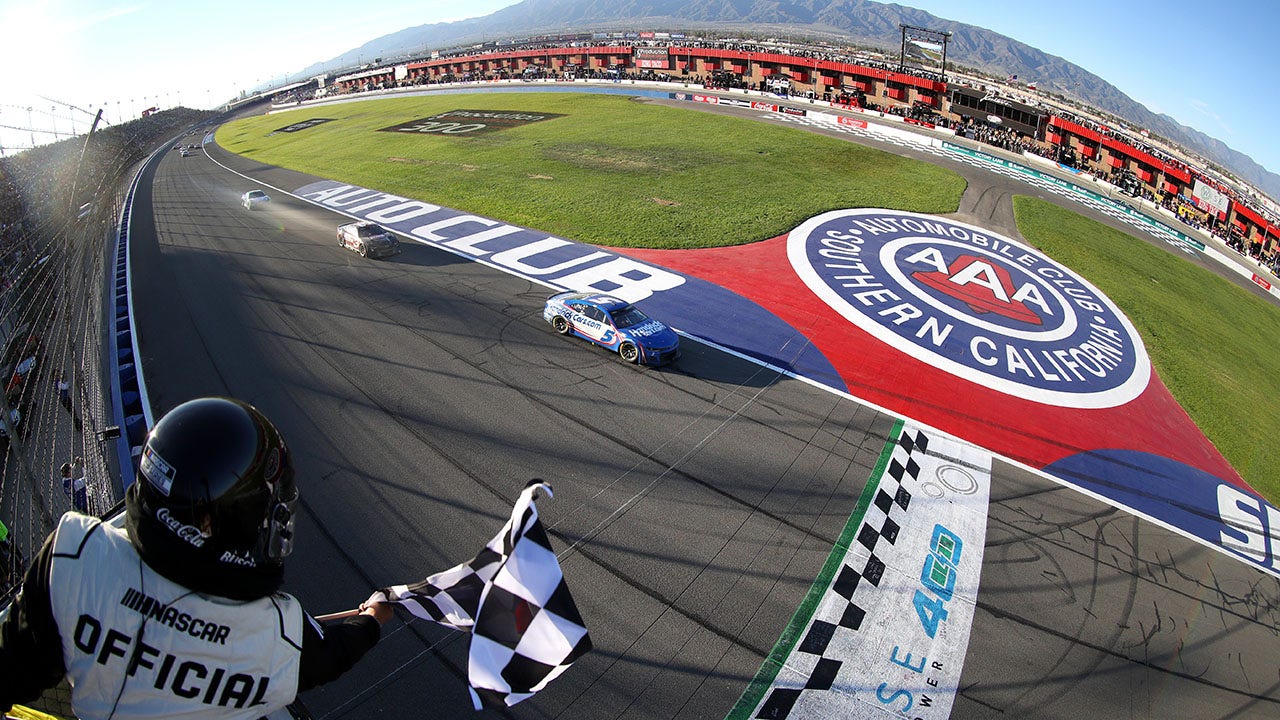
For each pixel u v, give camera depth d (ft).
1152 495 52.34
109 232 103.14
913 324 76.13
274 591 4.98
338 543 37.60
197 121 441.68
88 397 44.06
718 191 122.31
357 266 85.46
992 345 74.18
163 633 4.30
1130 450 58.90
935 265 95.20
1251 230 158.30
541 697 29.22
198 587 4.38
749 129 175.52
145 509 4.41
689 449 48.49
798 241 98.58
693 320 72.02
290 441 47.19
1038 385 67.31
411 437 47.98
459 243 95.71
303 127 253.03
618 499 42.45
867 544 40.70
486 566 7.28
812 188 127.75
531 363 60.03
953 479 49.37
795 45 295.07
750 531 40.57
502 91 279.69
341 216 112.37
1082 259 110.42
